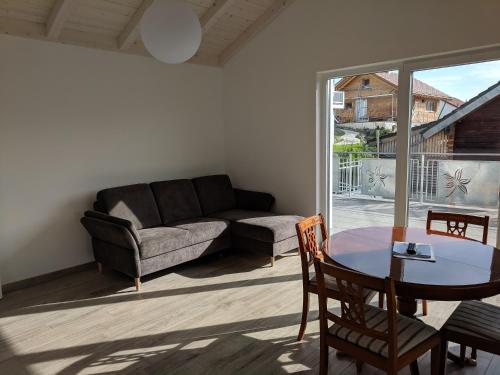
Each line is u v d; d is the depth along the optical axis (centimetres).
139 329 289
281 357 251
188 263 429
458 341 196
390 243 248
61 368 245
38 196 384
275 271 399
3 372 242
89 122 415
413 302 240
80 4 362
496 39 319
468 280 187
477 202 356
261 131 505
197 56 507
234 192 523
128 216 407
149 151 471
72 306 330
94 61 413
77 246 416
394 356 175
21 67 363
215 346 265
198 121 521
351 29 403
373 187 428
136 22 395
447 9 341
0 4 334
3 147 358
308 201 468
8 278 369
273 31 471
